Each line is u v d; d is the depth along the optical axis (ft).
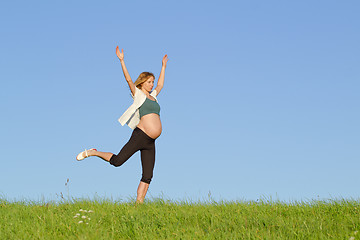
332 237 15.15
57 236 16.17
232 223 17.22
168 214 19.03
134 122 23.25
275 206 21.18
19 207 21.45
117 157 22.82
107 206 21.65
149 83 23.65
